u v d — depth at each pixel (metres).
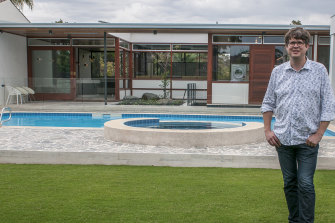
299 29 2.66
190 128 8.33
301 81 2.68
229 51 12.79
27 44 14.90
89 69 17.30
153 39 16.09
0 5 13.42
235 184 4.21
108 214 3.27
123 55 15.42
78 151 5.32
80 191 3.93
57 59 14.98
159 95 14.54
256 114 11.70
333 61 10.12
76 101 13.20
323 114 2.64
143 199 3.67
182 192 3.91
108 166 5.12
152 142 6.09
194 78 16.08
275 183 4.26
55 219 3.15
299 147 2.71
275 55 12.70
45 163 5.32
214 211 3.35
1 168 5.00
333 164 4.96
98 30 12.52
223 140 6.10
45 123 10.42
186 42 15.98
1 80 12.52
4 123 10.31
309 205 2.66
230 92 12.69
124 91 15.20
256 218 3.20
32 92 12.98
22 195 3.79
